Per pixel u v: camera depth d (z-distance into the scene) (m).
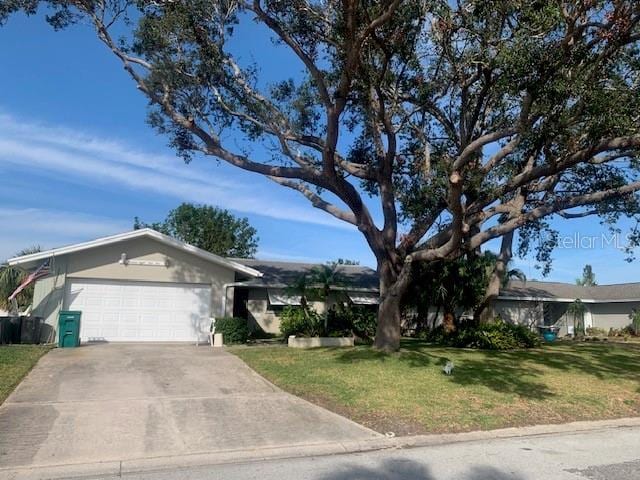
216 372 12.93
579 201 15.41
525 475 6.61
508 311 33.88
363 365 13.70
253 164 16.44
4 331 17.86
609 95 11.37
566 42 10.47
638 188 15.14
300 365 13.71
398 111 16.48
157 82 15.33
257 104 15.93
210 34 15.37
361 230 16.72
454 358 15.72
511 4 10.88
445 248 14.31
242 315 26.28
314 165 17.94
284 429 8.52
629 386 12.61
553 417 9.84
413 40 13.53
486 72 12.81
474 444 8.13
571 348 20.67
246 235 53.44
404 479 6.41
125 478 6.43
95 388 10.84
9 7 14.05
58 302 19.81
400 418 9.27
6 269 26.45
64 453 7.18
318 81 13.80
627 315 35.62
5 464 6.73
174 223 51.62
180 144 16.95
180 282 21.33
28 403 9.51
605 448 7.99
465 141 15.71
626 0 10.42
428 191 16.28
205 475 6.51
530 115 12.41
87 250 20.36
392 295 16.20
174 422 8.69
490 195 15.19
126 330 20.56
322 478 6.40
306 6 13.62
